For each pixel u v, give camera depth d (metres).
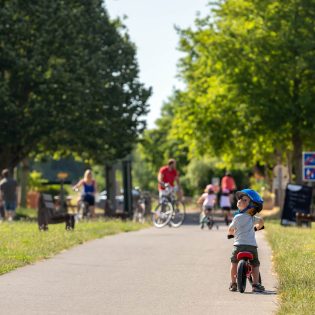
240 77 140.12
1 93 134.62
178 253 56.34
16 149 149.12
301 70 137.50
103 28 158.88
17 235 69.25
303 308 31.14
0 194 106.38
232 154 159.25
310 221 94.62
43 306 33.84
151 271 46.12
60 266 48.12
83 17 150.50
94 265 48.84
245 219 39.06
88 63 145.88
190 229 88.81
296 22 139.88
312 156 97.19
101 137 149.50
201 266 48.53
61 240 63.78
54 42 140.88
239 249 38.75
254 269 38.81
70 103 140.00
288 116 138.25
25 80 137.50
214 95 147.25
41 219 77.00
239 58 141.75
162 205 91.25
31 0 141.88
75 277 43.28
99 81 148.00
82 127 143.12
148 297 36.66
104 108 155.25
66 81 138.25
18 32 138.75
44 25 140.88
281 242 62.00
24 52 141.88
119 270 46.50
